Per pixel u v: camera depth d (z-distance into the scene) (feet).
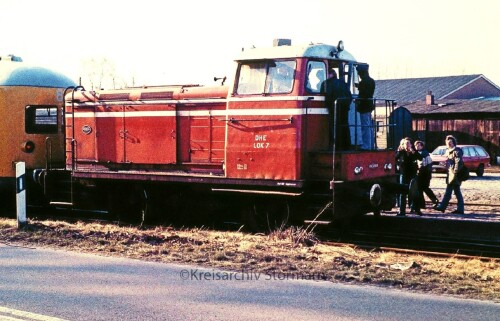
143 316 21.06
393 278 26.84
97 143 49.39
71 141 50.80
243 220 43.21
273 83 39.55
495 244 37.50
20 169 40.47
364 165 39.83
